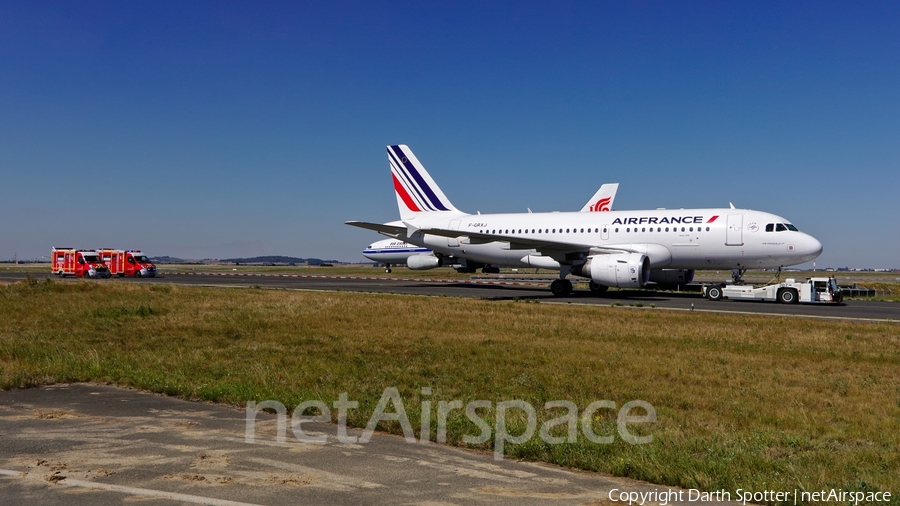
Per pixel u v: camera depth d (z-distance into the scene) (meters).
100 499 6.02
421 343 16.83
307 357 14.66
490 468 7.32
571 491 6.59
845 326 20.77
